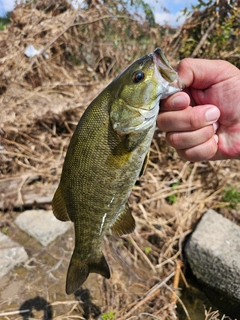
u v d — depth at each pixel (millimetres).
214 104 281
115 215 232
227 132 290
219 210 507
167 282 413
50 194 474
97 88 604
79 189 222
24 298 358
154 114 216
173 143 254
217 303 413
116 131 212
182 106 234
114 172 217
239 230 452
